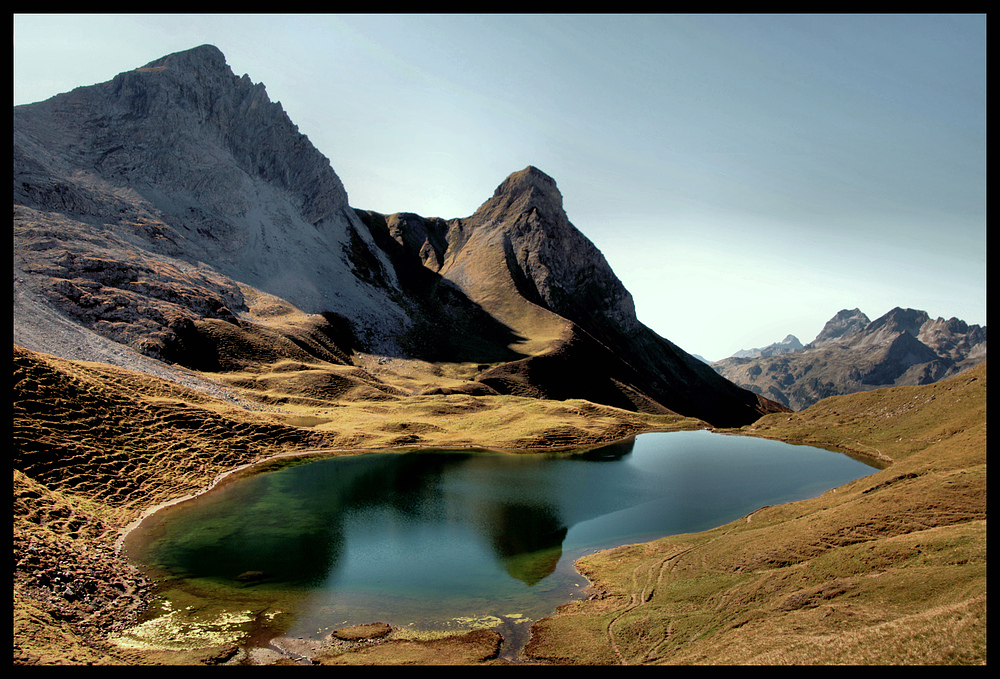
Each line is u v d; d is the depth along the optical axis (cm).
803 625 2764
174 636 3338
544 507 6356
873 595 2852
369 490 6825
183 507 5922
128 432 6981
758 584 3453
